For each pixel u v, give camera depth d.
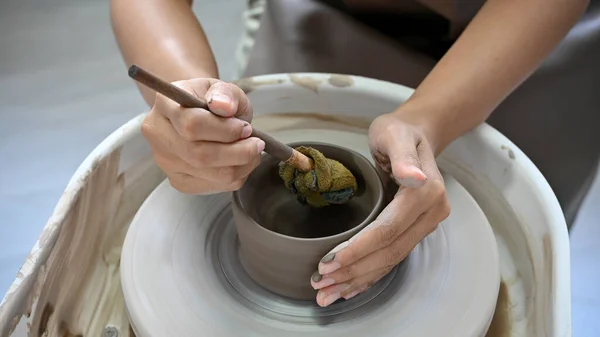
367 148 0.76
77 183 0.65
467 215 0.67
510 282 0.67
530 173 0.68
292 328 0.59
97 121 1.37
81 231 0.65
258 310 0.60
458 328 0.58
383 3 0.93
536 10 0.71
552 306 0.58
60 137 1.33
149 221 0.66
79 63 1.56
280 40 0.96
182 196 0.68
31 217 1.15
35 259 0.59
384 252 0.57
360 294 0.61
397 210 0.57
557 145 0.87
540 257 0.64
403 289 0.61
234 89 0.55
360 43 0.93
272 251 0.58
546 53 0.72
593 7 0.90
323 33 0.95
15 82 1.49
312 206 0.64
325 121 0.79
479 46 0.71
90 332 0.63
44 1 1.78
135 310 0.59
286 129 0.79
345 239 0.57
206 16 1.72
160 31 0.72
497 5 0.73
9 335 0.55
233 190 0.59
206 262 0.64
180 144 0.54
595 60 0.87
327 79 0.77
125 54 0.73
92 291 0.66
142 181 0.73
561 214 0.64
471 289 0.61
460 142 0.73
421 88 0.71
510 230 0.69
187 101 0.51
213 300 0.61
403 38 0.97
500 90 0.71
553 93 0.87
